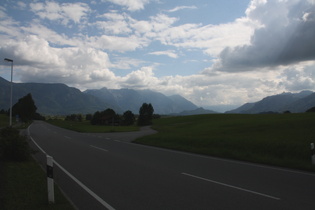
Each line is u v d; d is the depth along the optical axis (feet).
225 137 73.05
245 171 36.04
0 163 37.81
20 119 289.12
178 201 22.57
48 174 21.57
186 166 39.58
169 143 72.43
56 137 100.48
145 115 279.28
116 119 325.62
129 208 20.84
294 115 172.76
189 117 299.38
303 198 23.63
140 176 32.37
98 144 73.51
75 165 39.86
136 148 64.34
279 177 32.37
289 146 50.88
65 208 20.17
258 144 56.65
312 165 39.27
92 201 22.56
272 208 20.94
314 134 68.85
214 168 38.11
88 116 517.96
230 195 24.43
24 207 20.20
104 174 33.45
